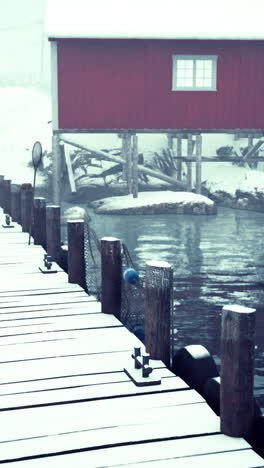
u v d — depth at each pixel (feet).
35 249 38.78
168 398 15.64
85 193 101.40
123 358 18.66
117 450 13.09
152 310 17.99
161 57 85.10
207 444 13.25
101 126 85.30
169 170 108.99
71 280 28.91
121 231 69.05
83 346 19.85
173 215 83.87
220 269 49.88
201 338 31.78
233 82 86.99
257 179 93.66
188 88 86.12
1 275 30.86
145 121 86.02
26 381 16.92
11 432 13.92
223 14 88.28
